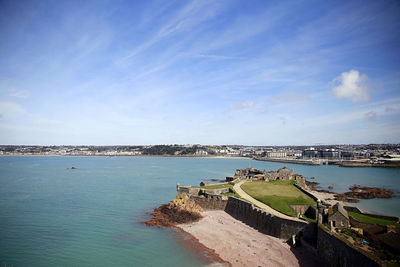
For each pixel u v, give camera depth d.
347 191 122.12
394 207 88.88
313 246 47.50
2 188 114.94
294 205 63.75
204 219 70.25
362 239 42.75
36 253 48.53
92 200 91.62
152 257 47.19
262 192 83.75
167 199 94.62
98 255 47.94
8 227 62.09
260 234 57.41
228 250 49.88
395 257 35.44
